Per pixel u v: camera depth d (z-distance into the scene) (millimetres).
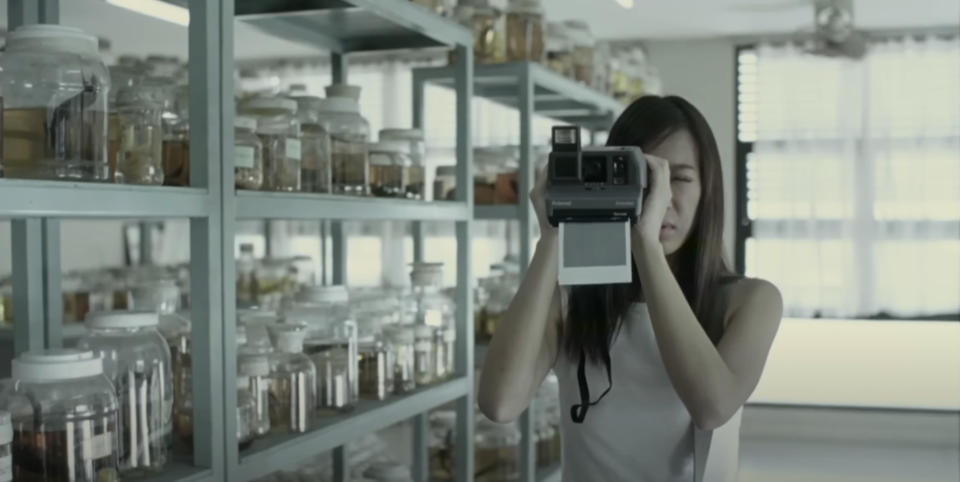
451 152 6926
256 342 1980
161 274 4324
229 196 1632
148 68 2416
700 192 1566
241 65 7324
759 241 6695
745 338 1480
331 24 2467
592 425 1583
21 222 1795
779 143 6629
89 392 1424
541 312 1497
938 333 6465
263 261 4914
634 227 1443
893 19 6191
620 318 1564
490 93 3572
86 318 1598
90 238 6840
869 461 5281
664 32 6660
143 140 1570
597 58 4164
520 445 3135
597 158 1403
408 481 2510
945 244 6367
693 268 1586
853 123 6480
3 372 2695
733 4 5762
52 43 1379
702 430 1505
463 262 2682
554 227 1479
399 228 7027
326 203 1938
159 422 1610
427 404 2414
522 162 3156
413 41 2691
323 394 2098
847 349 6672
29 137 1355
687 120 1559
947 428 5746
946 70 6336
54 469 1381
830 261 6559
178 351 1793
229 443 1656
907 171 6410
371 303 2590
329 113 2197
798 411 6004
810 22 6270
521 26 3256
